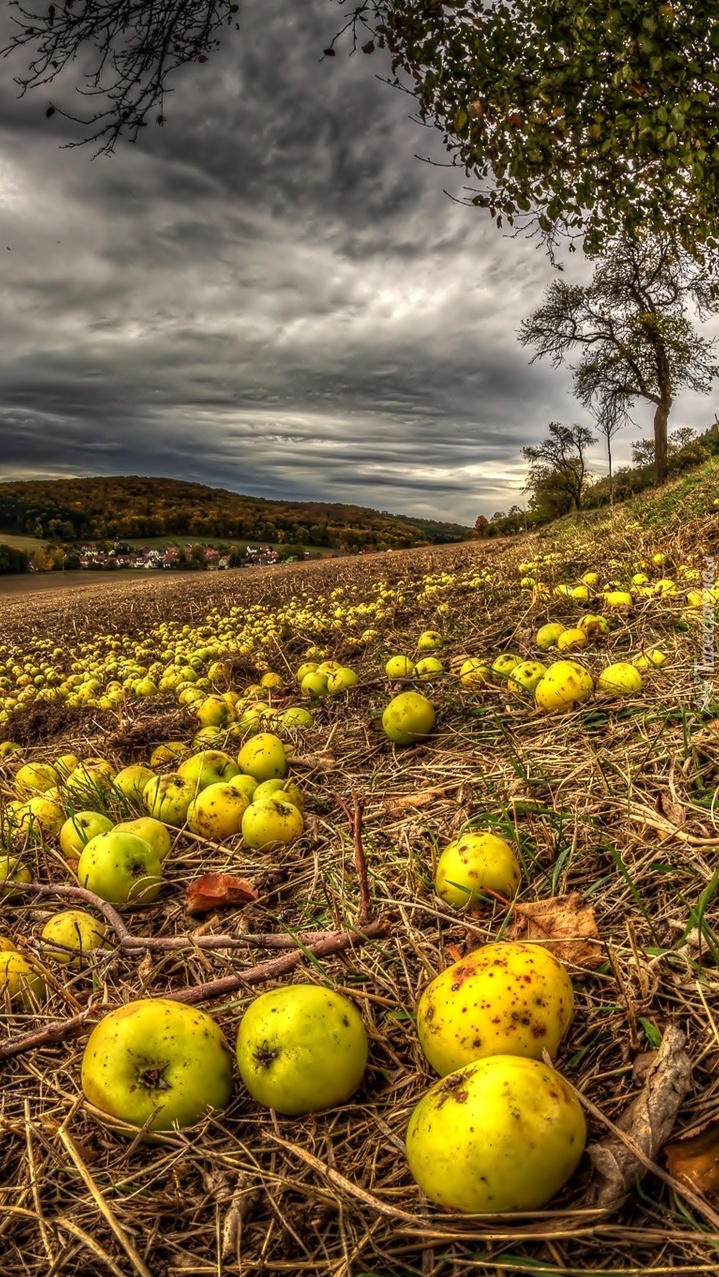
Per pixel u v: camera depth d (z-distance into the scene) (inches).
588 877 112.8
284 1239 66.0
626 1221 61.1
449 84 362.0
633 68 318.3
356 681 252.8
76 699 375.6
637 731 153.9
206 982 103.9
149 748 239.0
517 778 146.9
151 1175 75.0
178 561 3289.9
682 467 1726.1
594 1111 65.8
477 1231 60.6
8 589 2217.0
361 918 104.0
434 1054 76.6
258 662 354.9
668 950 88.4
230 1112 82.4
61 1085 90.9
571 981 88.4
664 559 364.2
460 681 217.6
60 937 118.2
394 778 171.6
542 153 358.3
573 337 1525.6
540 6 326.6
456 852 111.4
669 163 340.2
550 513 2571.4
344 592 852.6
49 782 204.8
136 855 133.8
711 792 123.8
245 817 149.9
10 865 147.3
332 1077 77.2
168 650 534.9
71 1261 67.2
